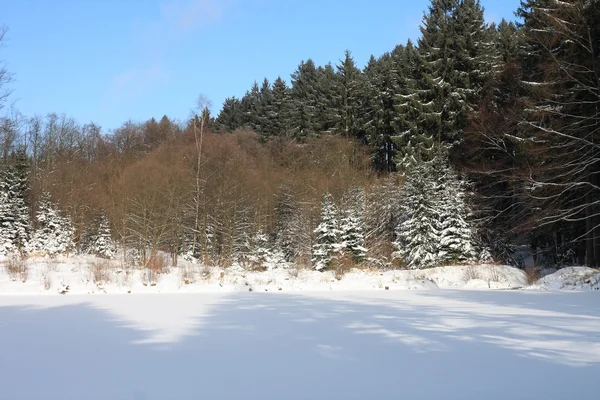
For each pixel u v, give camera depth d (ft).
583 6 73.05
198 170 119.24
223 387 16.11
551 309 37.50
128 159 151.64
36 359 20.49
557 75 77.00
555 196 79.92
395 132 138.51
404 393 15.26
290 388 15.93
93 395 15.30
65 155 155.22
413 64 133.49
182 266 92.99
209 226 123.95
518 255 110.52
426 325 29.27
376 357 20.48
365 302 44.86
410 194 101.14
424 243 95.81
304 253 114.21
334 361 19.81
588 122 78.69
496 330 26.96
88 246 129.29
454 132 114.32
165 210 114.01
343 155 135.54
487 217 100.22
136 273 77.61
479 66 117.60
